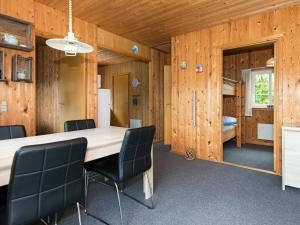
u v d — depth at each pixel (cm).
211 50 376
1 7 255
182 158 393
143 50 497
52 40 176
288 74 297
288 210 207
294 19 292
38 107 557
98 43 385
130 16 334
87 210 207
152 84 531
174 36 429
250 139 542
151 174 233
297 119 290
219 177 296
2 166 119
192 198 233
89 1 287
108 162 212
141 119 607
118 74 678
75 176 129
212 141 379
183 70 416
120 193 247
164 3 291
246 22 335
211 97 378
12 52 265
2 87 259
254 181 281
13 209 104
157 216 197
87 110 368
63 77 426
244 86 540
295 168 245
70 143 117
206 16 331
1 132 199
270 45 478
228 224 184
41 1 289
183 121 420
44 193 114
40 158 105
